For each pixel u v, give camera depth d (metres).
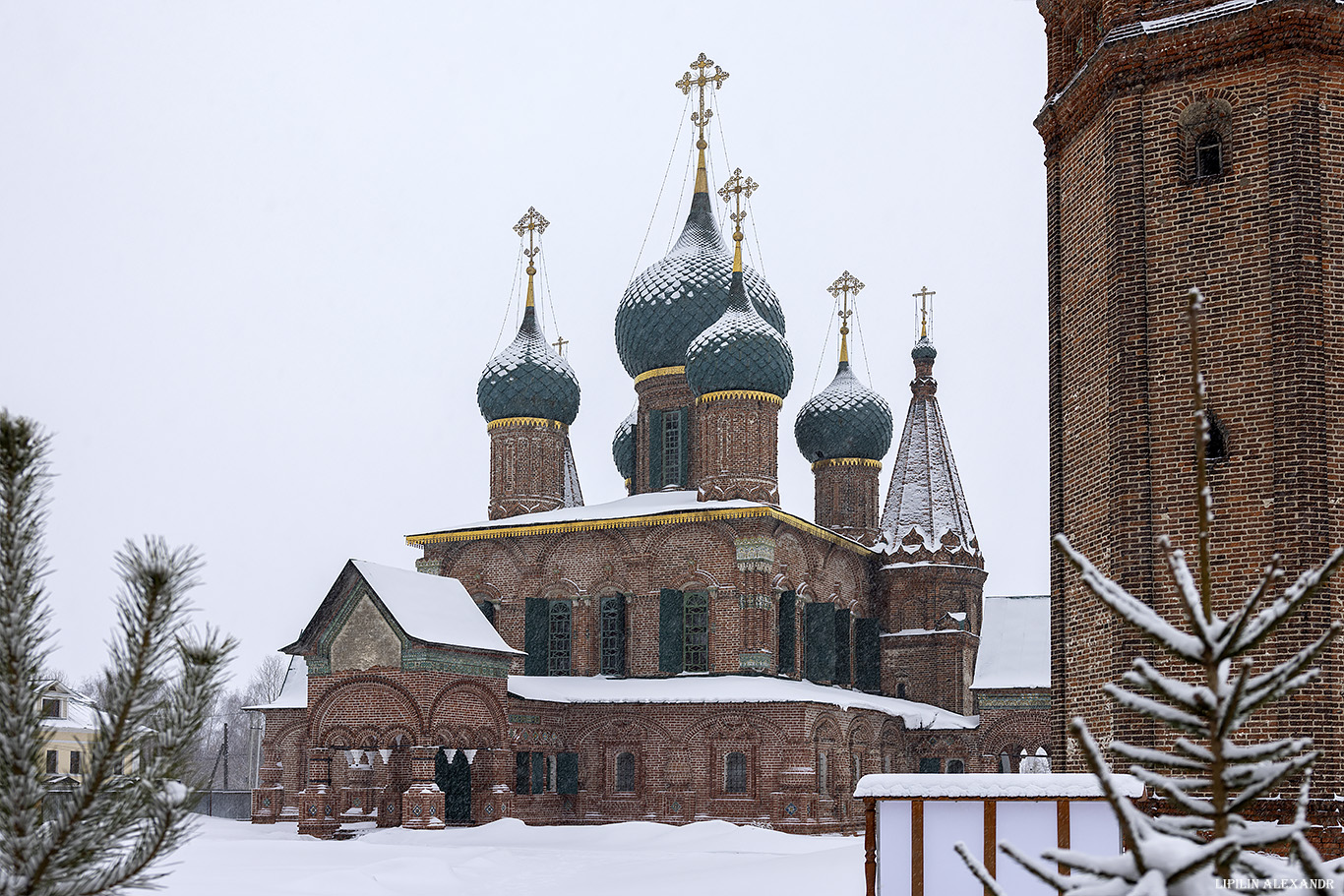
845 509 65.62
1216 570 22.20
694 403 61.38
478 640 49.78
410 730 46.69
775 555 55.75
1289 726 21.09
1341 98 23.02
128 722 7.64
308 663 49.12
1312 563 21.53
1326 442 21.98
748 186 59.41
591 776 53.28
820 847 39.81
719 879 27.14
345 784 51.78
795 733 50.47
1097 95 24.89
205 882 25.64
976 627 63.84
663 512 55.09
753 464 56.53
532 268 64.62
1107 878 6.45
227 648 7.93
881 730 57.03
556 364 62.62
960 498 65.44
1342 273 22.59
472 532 58.78
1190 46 23.64
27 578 7.73
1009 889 15.47
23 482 7.82
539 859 34.16
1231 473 22.38
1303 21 22.91
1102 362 24.23
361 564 48.56
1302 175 22.58
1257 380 22.42
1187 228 23.36
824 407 66.25
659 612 55.22
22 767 7.46
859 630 62.69
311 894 25.09
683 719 52.19
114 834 7.58
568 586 57.34
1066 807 15.51
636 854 36.09
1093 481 24.45
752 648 53.62
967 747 58.88
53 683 7.97
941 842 15.79
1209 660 6.74
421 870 28.75
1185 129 23.77
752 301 62.06
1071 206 25.98
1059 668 25.41
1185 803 6.64
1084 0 26.70
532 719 51.94
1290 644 21.34
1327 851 20.58
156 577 7.75
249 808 64.75
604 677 55.91
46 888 7.42
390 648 47.47
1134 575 22.75
